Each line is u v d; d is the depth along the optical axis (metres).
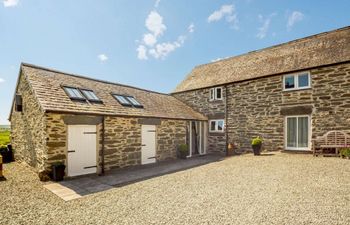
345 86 10.40
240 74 14.78
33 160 8.91
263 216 4.27
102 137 9.10
